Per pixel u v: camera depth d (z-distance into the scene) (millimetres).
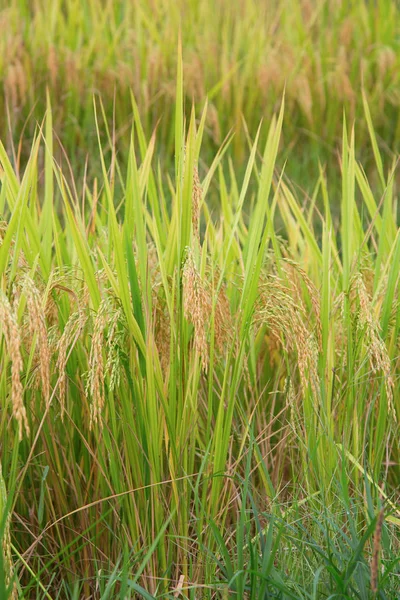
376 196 4223
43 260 2180
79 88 4828
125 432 2133
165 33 5312
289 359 2406
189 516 2234
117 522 2186
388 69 5293
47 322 2229
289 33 5629
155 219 2246
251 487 2311
